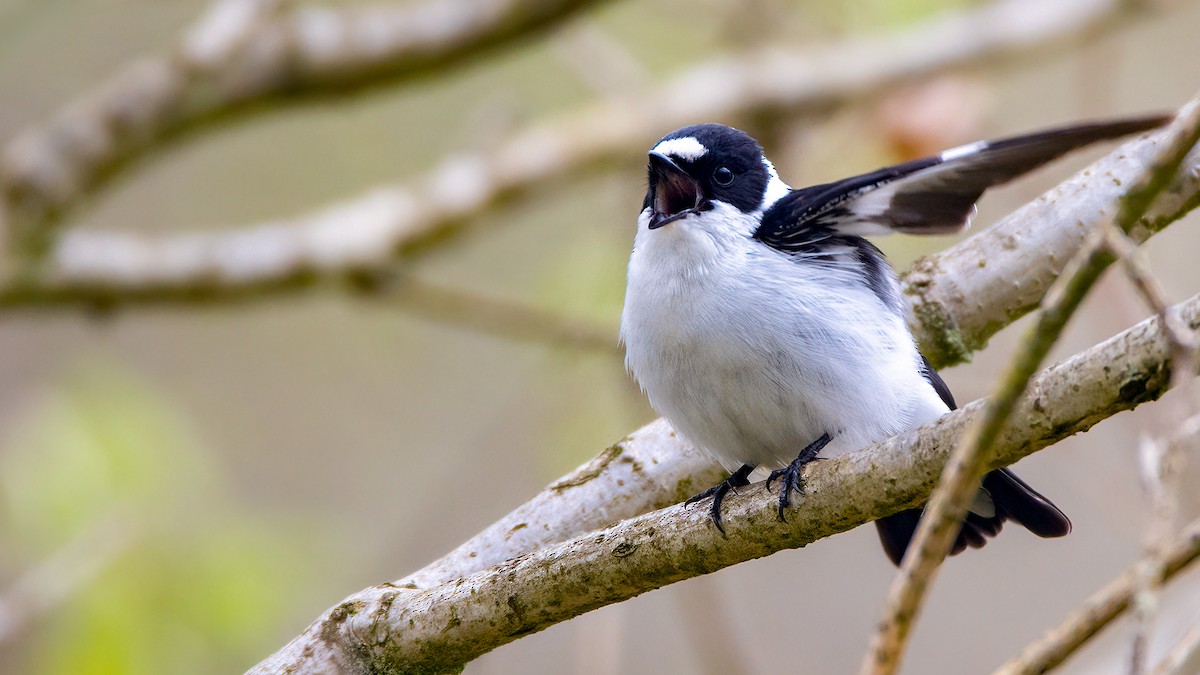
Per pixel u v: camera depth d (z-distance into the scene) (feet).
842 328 23.48
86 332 50.62
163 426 37.40
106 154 39.27
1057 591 45.57
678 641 45.52
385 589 22.59
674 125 45.44
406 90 48.67
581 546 20.81
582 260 39.19
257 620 36.47
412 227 42.98
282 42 38.65
